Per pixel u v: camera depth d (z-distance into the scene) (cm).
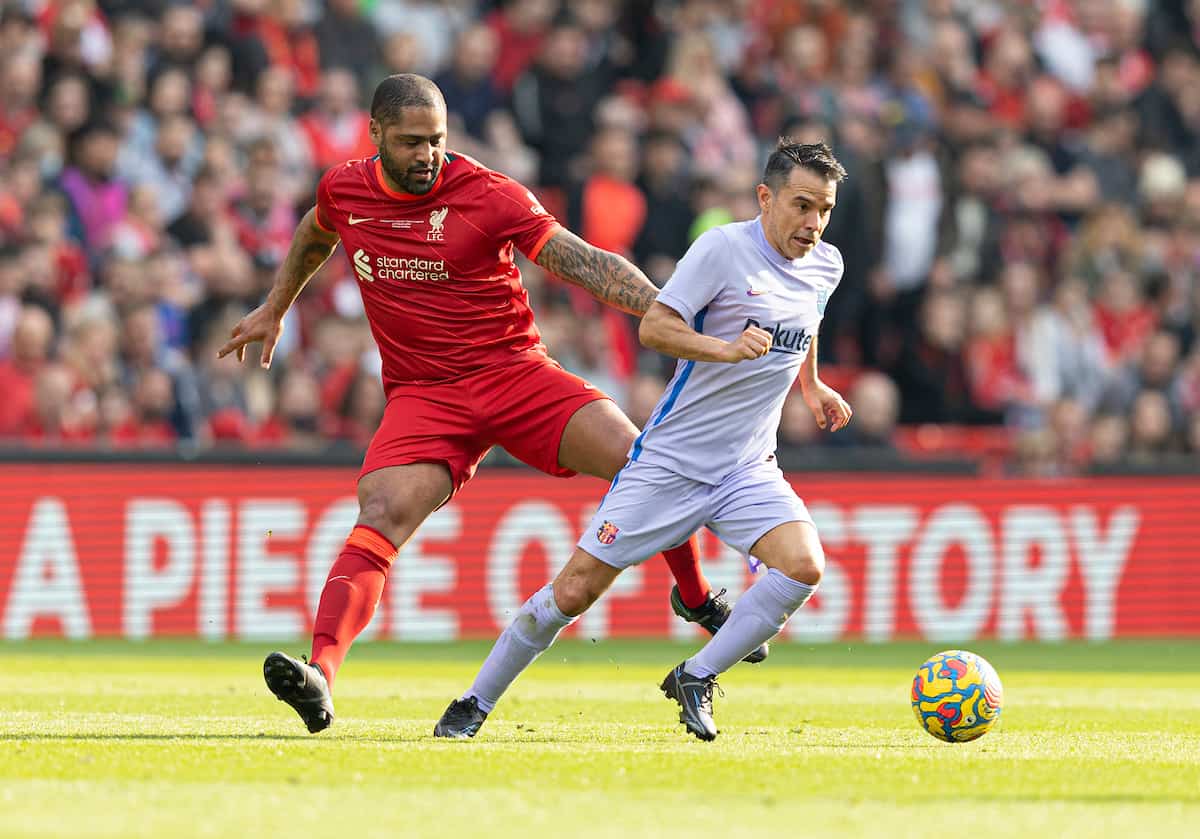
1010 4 7081
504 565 4781
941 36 6669
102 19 5978
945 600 4922
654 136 5866
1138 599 5000
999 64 6850
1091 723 2680
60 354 5200
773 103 6375
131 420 5056
